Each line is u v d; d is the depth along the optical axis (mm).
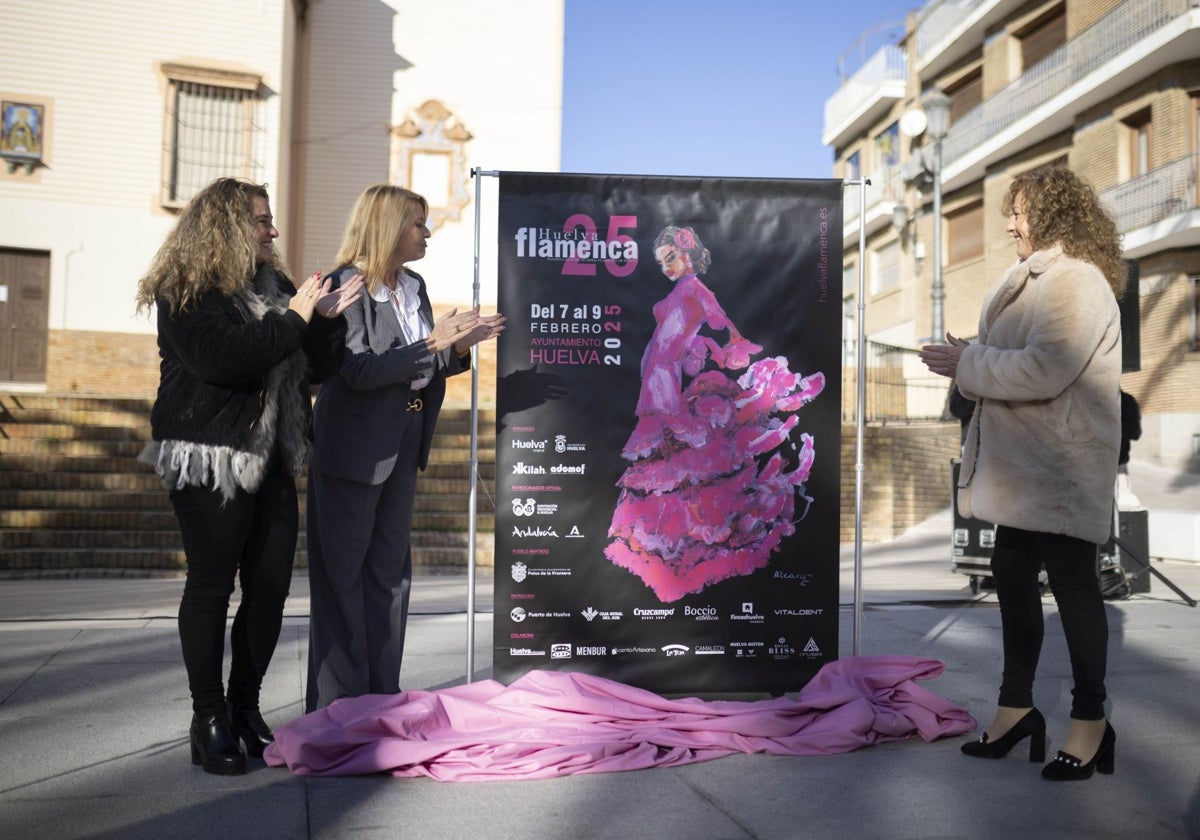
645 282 3920
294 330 3035
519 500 3852
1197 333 19359
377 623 3582
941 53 26891
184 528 3109
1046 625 5797
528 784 2955
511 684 3748
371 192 3547
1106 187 20969
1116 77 20062
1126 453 5973
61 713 3742
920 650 5082
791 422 3971
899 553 10812
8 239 15508
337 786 2928
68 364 15609
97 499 9680
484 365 16250
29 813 2654
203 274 3025
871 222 29891
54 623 5797
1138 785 2951
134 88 15883
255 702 3336
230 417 3070
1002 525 3205
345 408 3434
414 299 3713
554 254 3889
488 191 17828
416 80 17922
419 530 9898
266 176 16266
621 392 3896
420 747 3053
